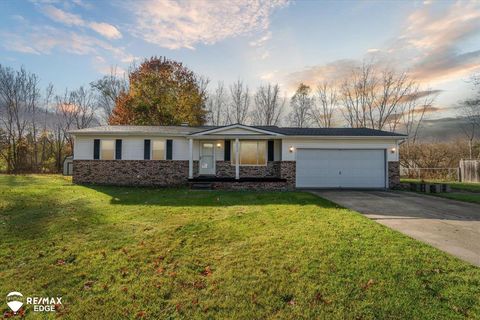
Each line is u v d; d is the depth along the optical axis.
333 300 3.20
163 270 4.03
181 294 3.42
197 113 31.17
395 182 14.28
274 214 7.29
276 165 15.70
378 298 3.19
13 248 4.85
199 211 7.76
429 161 25.86
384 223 6.40
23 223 6.39
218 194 11.38
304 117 33.56
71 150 30.02
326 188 14.28
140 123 27.72
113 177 15.09
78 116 32.00
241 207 8.35
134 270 4.04
